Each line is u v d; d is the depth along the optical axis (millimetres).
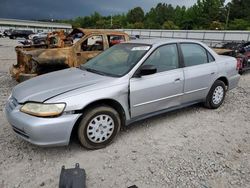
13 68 7980
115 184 3025
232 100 6266
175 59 4594
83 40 7754
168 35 51906
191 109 5488
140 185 3014
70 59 7496
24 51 7500
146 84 4062
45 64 7078
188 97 4805
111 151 3732
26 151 3697
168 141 4051
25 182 3045
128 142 3996
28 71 7293
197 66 4898
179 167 3361
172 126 4605
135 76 4004
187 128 4539
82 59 7723
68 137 3439
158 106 4340
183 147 3873
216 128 4574
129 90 3889
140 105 4070
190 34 46500
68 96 3436
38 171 3252
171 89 4418
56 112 3314
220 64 5336
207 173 3252
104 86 3713
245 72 11031
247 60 10266
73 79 3975
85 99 3488
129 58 4309
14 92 3893
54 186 2984
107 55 4734
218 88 5402
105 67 4379
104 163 3432
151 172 3250
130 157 3580
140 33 59906
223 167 3381
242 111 5480
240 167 3391
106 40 8203
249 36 36906
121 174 3207
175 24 92812
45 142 3340
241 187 3006
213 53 5324
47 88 3676
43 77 4297
